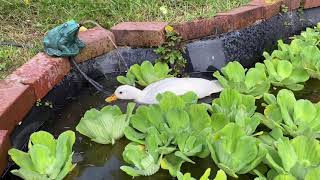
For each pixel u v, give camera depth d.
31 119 0.99
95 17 1.38
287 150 0.79
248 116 0.96
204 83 1.14
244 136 0.82
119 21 1.36
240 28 1.36
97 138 0.94
